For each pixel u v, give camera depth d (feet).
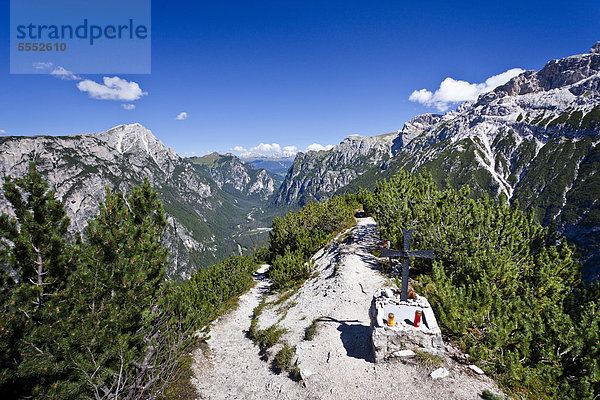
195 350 58.49
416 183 121.70
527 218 66.69
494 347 36.88
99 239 33.76
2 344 26.53
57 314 29.04
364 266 85.97
